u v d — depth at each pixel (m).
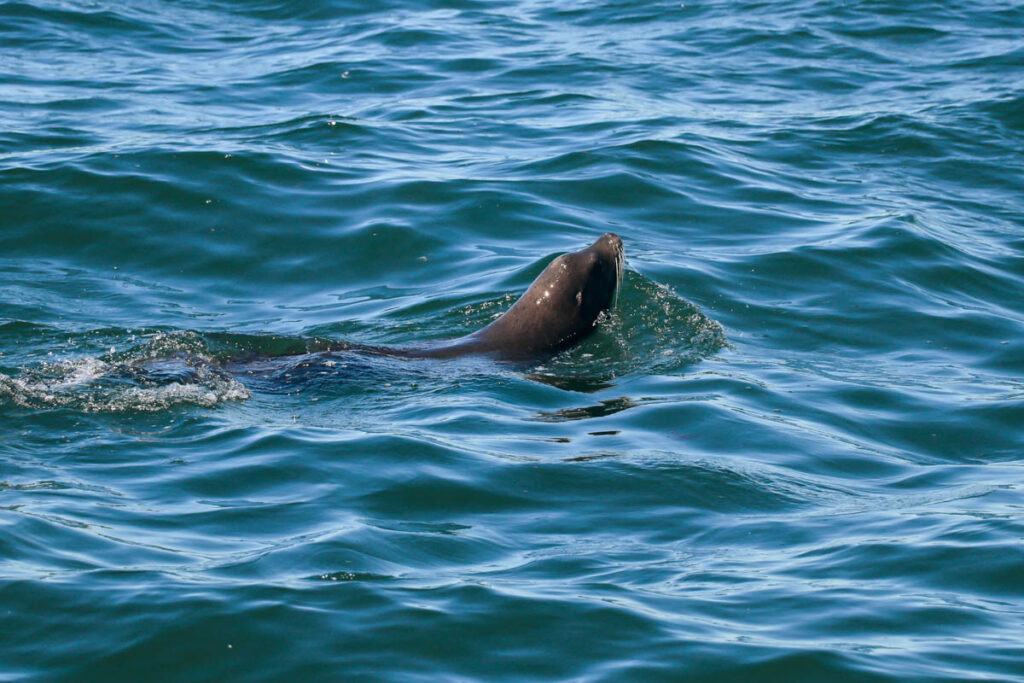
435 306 47.03
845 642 23.02
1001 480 32.06
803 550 27.30
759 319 45.94
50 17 89.88
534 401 37.84
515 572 25.75
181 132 65.50
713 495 30.28
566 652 22.59
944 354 43.31
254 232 53.78
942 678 21.81
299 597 23.98
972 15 92.88
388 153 63.31
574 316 44.53
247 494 29.48
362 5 96.81
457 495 29.78
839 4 95.50
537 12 96.06
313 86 76.56
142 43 86.44
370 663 22.06
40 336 43.16
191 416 35.06
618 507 29.48
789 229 54.66
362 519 28.00
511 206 56.09
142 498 29.03
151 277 50.22
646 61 82.19
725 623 23.70
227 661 22.08
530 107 72.12
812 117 71.19
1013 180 63.12
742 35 88.31
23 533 26.34
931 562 26.48
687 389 38.81
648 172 60.50
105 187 56.62
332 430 34.16
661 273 48.94
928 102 73.81
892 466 33.28
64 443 32.53
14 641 22.42
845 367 41.75
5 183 56.53
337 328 45.38
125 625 22.89
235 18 94.62
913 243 52.38
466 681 21.66
